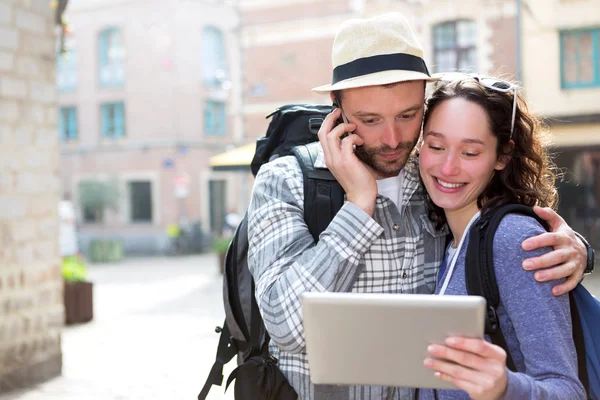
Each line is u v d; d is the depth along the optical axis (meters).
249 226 1.63
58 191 5.76
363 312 1.14
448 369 1.12
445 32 15.72
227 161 8.21
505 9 14.92
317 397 1.59
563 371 1.26
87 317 8.86
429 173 1.52
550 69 13.77
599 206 14.98
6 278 5.20
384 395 1.60
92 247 19.19
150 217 23.41
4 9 5.18
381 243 1.60
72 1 23.91
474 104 1.45
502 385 1.12
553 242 1.33
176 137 22.72
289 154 1.72
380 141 1.50
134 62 23.27
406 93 1.46
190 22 22.88
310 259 1.43
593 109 13.46
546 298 1.30
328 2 19.25
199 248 21.64
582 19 13.46
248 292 1.74
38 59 5.50
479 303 1.09
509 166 1.54
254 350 1.72
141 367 6.26
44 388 5.45
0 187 5.13
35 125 5.48
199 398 1.80
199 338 7.62
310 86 19.67
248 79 20.45
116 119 23.75
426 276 1.66
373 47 1.47
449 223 1.60
